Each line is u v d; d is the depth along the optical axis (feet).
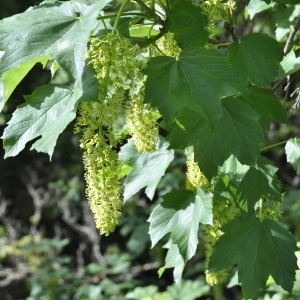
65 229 55.31
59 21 10.41
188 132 12.42
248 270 14.66
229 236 14.69
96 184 12.37
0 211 53.47
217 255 14.69
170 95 11.27
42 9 10.90
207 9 14.80
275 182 14.12
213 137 12.41
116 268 43.52
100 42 11.38
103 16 12.42
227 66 11.46
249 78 13.53
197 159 12.46
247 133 12.46
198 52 11.56
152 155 15.47
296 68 15.71
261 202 14.96
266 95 14.14
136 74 11.54
